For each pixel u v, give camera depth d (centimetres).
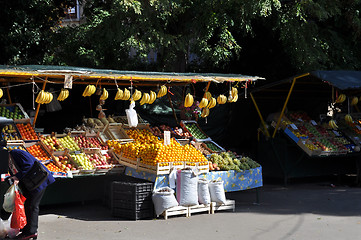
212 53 1407
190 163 886
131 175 911
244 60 1695
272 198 1073
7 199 675
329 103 1504
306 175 1287
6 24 1415
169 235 727
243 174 966
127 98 964
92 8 1581
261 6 1347
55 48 1672
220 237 716
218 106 1658
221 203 903
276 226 790
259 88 1291
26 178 681
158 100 1603
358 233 741
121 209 853
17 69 816
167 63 1480
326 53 1584
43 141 950
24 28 1447
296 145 1253
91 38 1437
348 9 1611
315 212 910
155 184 852
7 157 688
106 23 1370
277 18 1484
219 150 1094
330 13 1568
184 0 1425
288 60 1639
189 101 1058
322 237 716
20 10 1426
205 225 796
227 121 1670
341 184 1305
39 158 897
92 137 1037
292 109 1460
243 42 1656
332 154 1252
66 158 915
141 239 702
